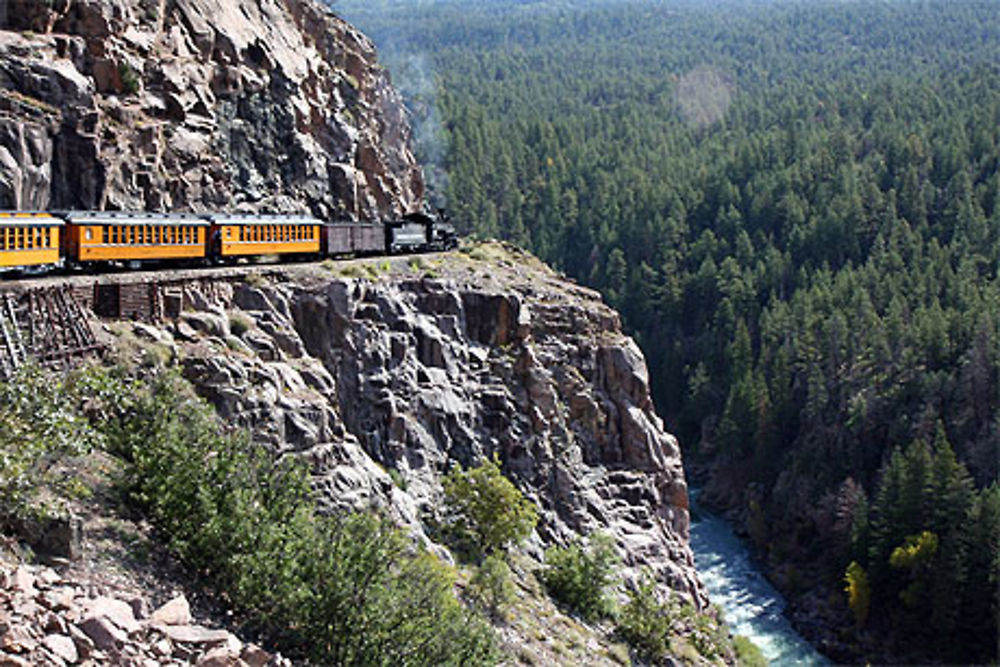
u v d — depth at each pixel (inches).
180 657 686.5
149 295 1326.3
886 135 7475.4
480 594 1374.3
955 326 3978.8
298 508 981.2
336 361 1626.5
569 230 6865.2
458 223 6181.1
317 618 859.4
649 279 5772.6
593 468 2092.8
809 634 2775.6
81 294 1229.1
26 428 828.0
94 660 623.5
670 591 1905.8
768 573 3161.9
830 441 3705.7
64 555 786.2
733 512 3769.7
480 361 1952.5
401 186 2960.1
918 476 2962.6
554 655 1347.2
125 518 901.8
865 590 2805.1
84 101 1716.3
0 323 1048.8
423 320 1862.7
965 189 6136.8
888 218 5880.9
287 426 1332.4
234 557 860.6
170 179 1894.7
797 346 4330.7
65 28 1804.9
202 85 2054.6
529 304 2197.3
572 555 1670.8
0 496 769.6
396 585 940.0
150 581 826.2
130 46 1914.4
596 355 2242.9
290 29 2517.2
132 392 1047.0
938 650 2696.9
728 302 5137.8
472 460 1792.6
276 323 1524.4
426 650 888.3
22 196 1568.7
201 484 914.7
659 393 4894.2
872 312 4320.9
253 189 2146.9
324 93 2591.0
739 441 3949.3
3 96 1590.8
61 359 1107.9
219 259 1626.5
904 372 3794.3
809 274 5570.9
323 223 1905.8
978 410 3553.2
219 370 1268.5
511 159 7465.6
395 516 1433.3
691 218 6811.0
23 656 583.2
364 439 1615.4
